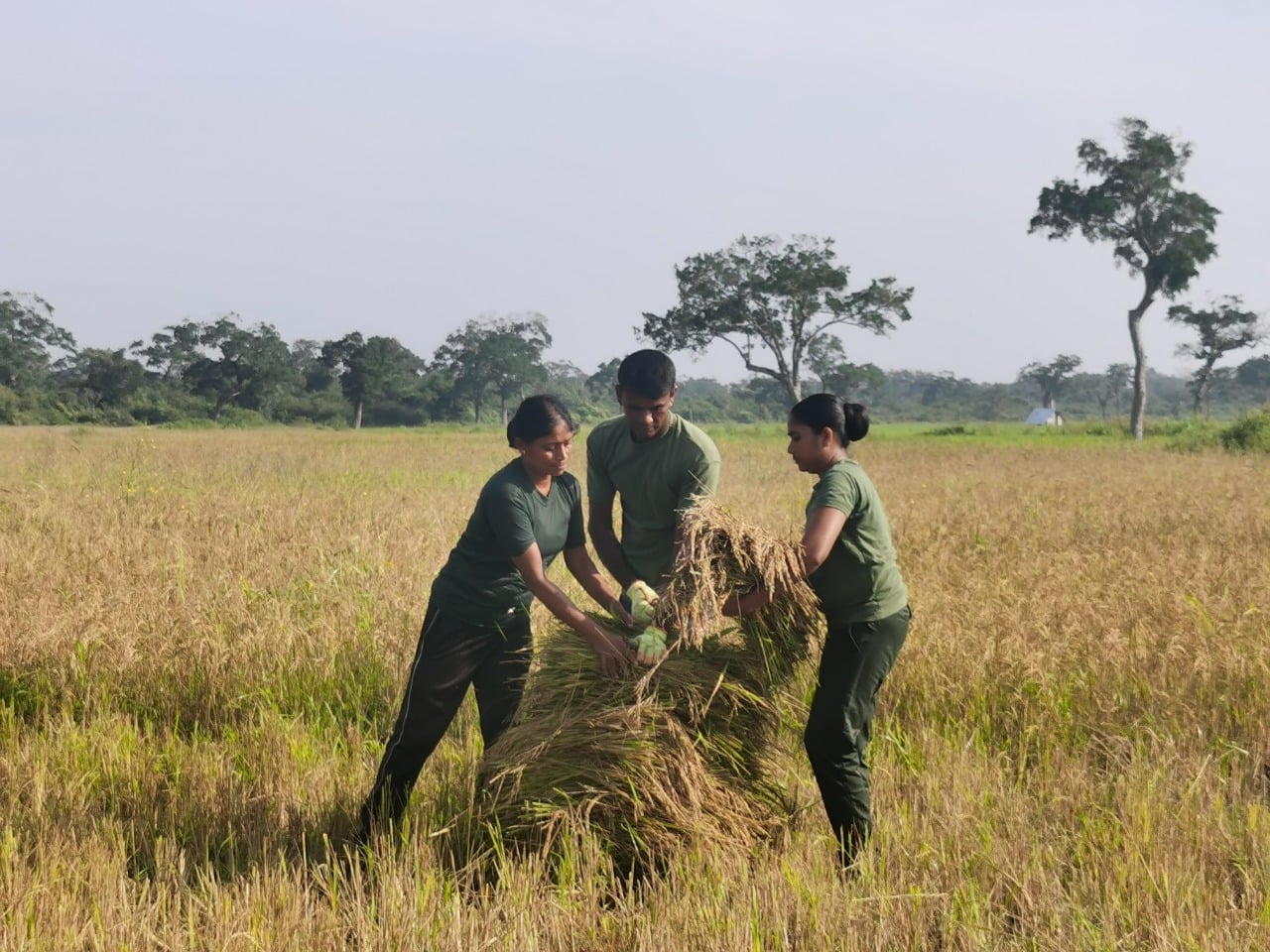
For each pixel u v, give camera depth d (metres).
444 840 4.26
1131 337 58.47
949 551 9.54
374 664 6.48
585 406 135.50
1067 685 5.90
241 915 3.56
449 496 15.78
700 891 3.76
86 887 3.83
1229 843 4.18
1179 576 8.20
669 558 4.84
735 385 165.62
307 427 98.00
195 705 6.13
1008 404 167.00
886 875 3.95
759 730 4.41
